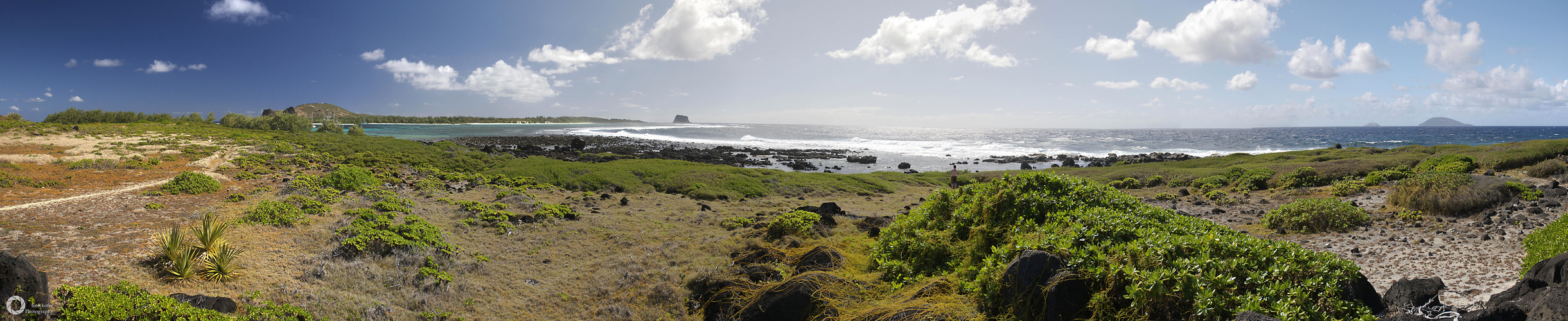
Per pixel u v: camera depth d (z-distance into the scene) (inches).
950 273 329.4
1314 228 486.6
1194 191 918.4
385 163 1144.8
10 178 591.5
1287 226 503.8
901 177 1288.1
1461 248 382.9
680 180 976.9
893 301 291.3
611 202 759.7
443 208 613.6
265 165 967.0
